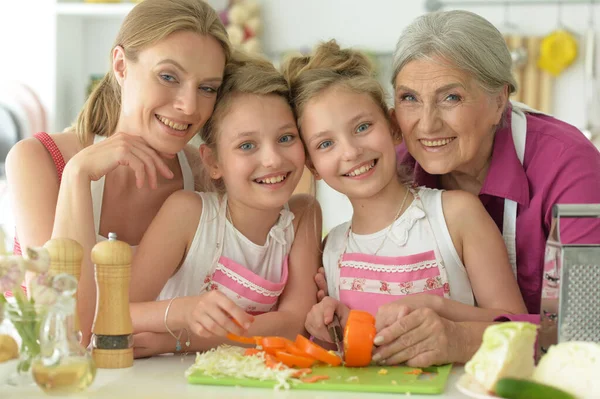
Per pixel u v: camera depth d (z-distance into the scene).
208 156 1.57
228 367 1.12
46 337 1.01
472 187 1.67
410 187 1.58
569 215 1.08
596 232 1.33
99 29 3.38
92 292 1.36
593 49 3.28
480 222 1.50
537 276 1.55
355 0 3.45
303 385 1.06
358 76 1.52
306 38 3.48
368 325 1.18
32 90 3.21
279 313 1.50
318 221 1.64
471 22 1.48
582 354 0.96
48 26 3.20
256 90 1.50
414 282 1.48
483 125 1.50
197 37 1.47
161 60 1.45
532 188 1.54
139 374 1.15
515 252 1.56
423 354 1.18
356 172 1.49
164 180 1.66
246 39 3.37
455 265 1.50
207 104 1.51
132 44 1.48
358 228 1.57
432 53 1.45
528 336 0.98
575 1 3.30
